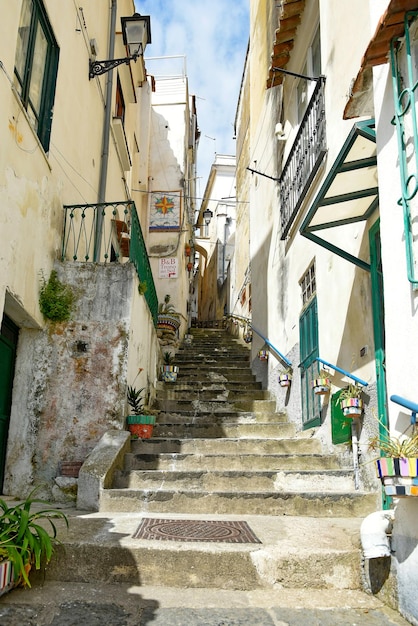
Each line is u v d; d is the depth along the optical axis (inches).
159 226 568.1
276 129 318.3
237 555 128.2
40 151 207.9
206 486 192.9
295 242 299.7
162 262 558.3
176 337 491.2
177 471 194.9
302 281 288.7
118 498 177.3
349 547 133.7
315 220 183.3
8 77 166.9
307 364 261.7
